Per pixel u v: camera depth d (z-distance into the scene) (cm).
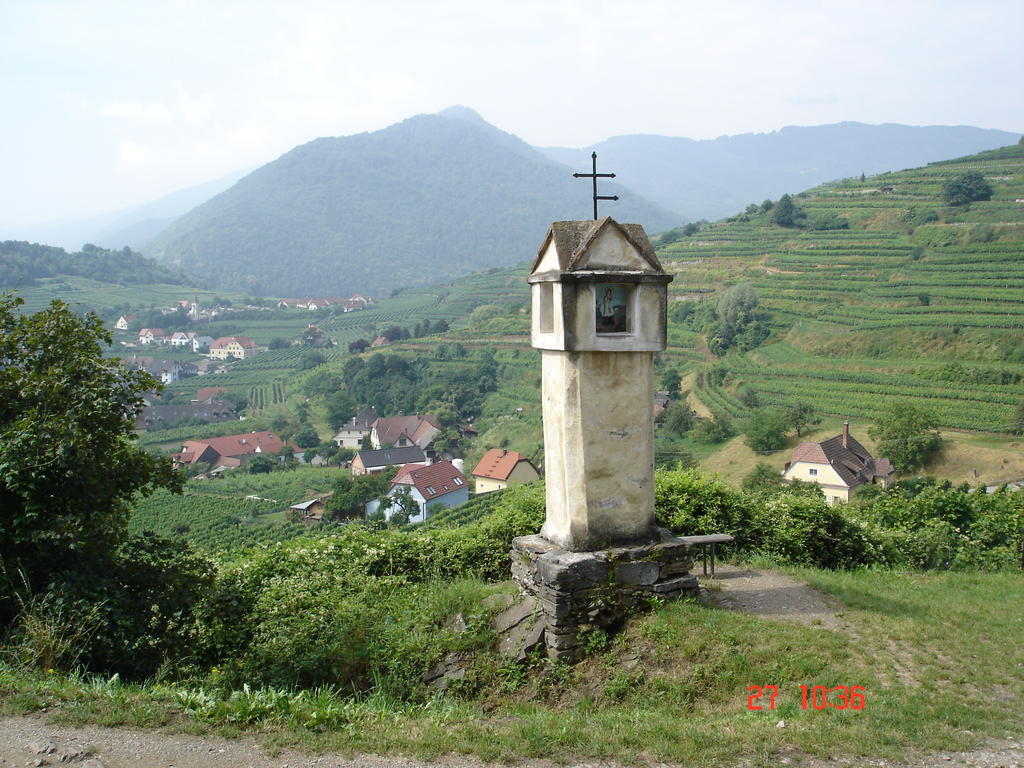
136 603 814
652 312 912
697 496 1332
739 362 7681
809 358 7256
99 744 600
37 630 732
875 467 4941
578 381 891
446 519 4550
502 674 845
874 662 793
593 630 867
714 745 626
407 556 1173
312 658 850
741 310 8388
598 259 893
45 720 630
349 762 598
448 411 8669
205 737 625
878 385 6188
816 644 822
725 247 11100
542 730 660
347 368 10944
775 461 5328
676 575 933
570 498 904
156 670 817
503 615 919
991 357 6053
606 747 627
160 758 587
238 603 914
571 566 859
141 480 891
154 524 4809
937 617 954
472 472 6800
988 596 1117
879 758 606
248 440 8325
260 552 1199
